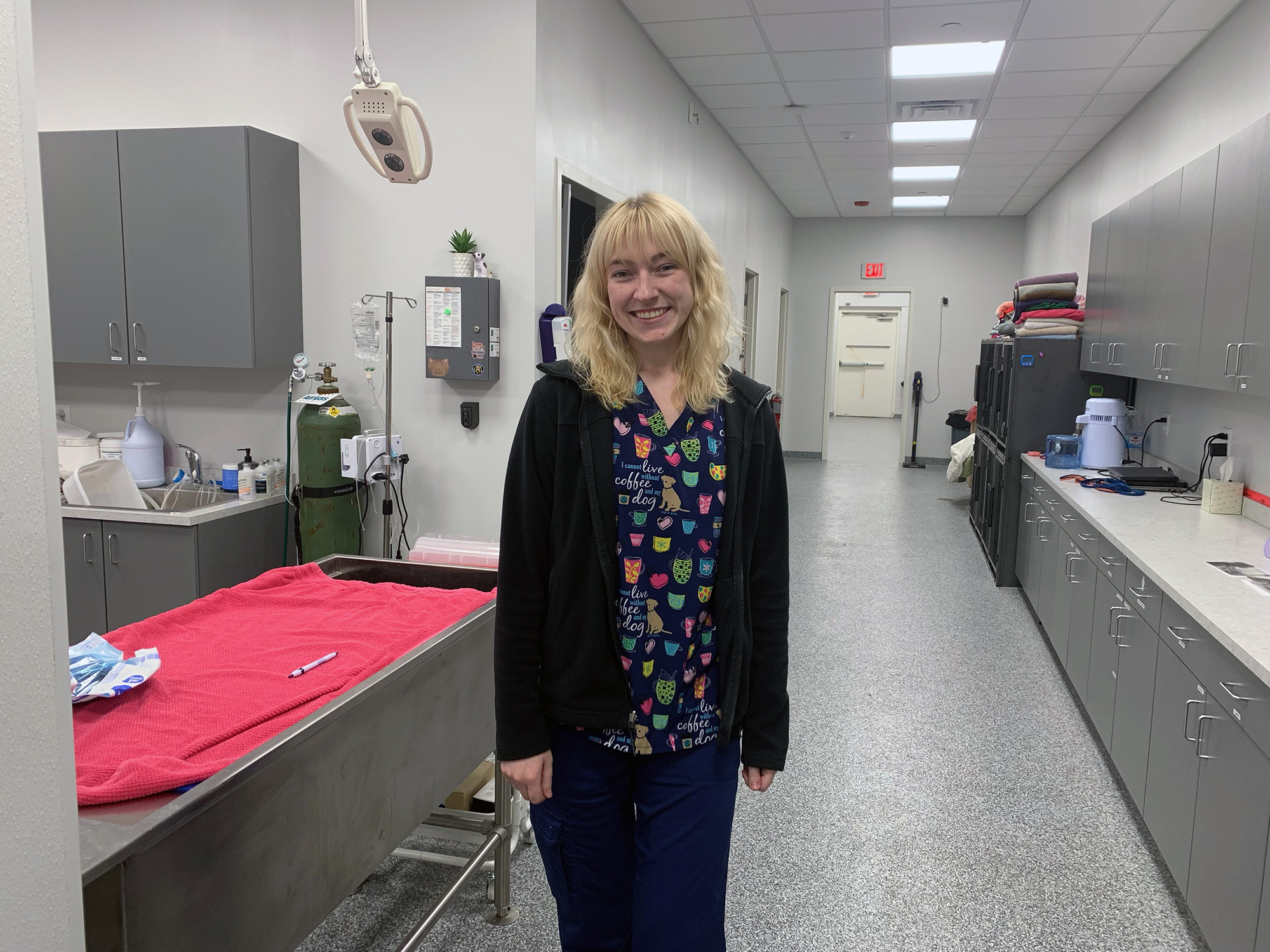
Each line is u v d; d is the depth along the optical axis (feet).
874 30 13.76
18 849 2.56
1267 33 11.19
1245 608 6.59
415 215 10.48
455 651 5.87
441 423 10.75
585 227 12.10
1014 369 16.46
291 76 10.57
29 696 2.57
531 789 4.21
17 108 2.45
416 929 5.72
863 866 7.56
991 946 6.52
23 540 2.53
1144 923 6.81
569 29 11.02
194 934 3.66
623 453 4.08
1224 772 6.00
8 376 2.46
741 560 4.25
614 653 4.13
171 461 11.64
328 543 10.17
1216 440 11.37
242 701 4.77
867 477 29.91
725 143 20.42
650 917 4.21
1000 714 10.87
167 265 10.11
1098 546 10.29
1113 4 12.34
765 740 4.46
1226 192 9.39
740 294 23.08
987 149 21.30
